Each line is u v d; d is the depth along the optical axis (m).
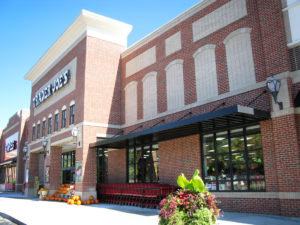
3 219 14.07
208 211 5.93
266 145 12.58
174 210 5.96
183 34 18.16
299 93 11.73
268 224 9.89
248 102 13.88
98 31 23.44
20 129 41.38
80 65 23.12
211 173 15.00
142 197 16.64
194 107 16.72
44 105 29.97
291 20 12.41
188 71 17.48
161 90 19.36
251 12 14.41
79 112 22.09
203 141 15.76
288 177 11.45
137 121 21.25
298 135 11.48
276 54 12.62
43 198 24.94
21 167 40.81
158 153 18.77
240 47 14.70
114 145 21.00
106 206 17.86
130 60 23.03
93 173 20.89
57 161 26.78
